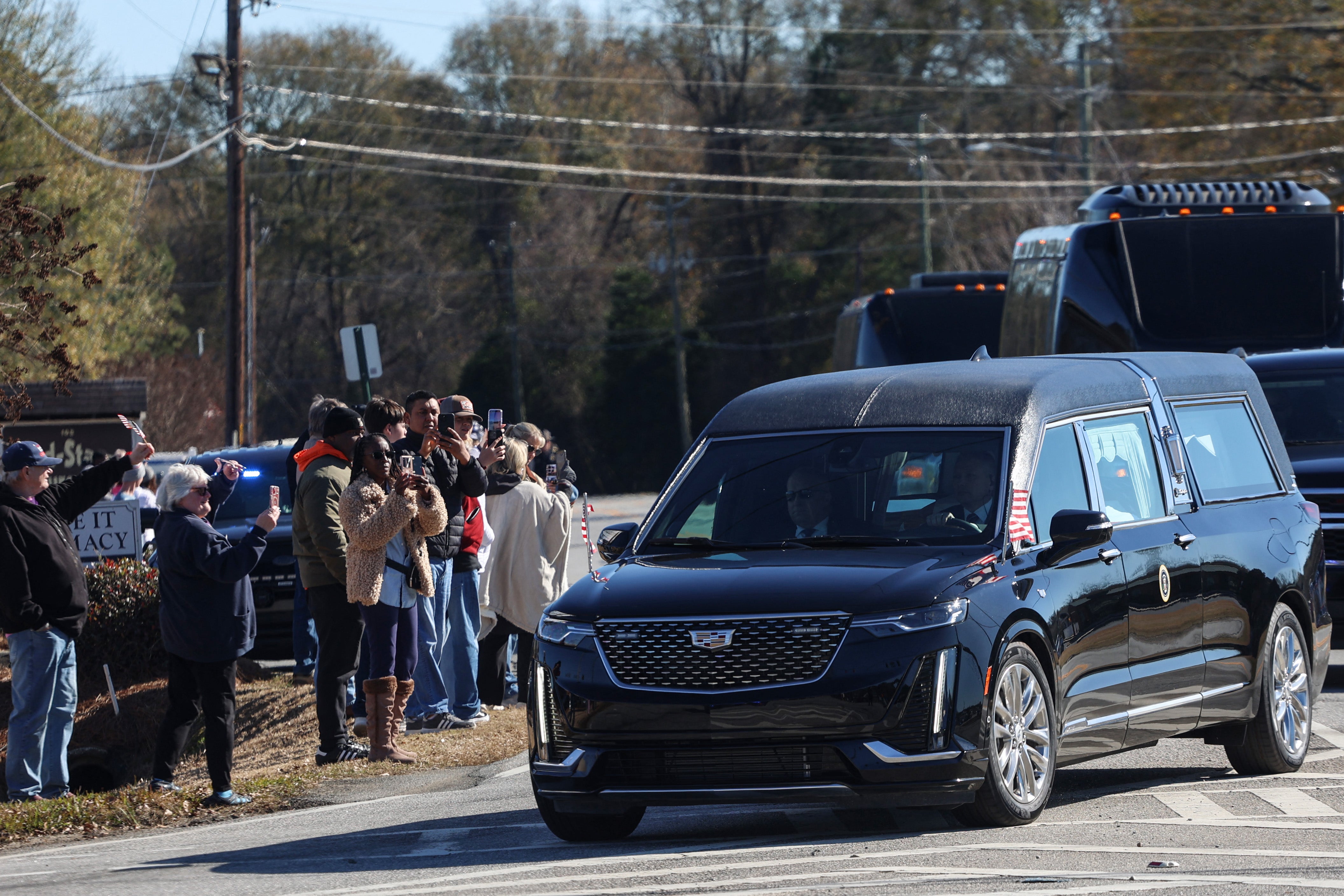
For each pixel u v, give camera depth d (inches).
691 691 754.8
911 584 765.9
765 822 869.8
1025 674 792.3
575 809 778.8
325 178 7372.1
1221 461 1013.8
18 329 2015.3
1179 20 5546.3
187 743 1411.2
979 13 7003.0
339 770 1131.3
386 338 7726.4
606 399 7805.1
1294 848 721.6
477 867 751.7
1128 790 922.1
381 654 1157.1
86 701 1589.6
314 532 1139.9
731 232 7687.0
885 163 7185.0
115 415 2689.5
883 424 880.9
